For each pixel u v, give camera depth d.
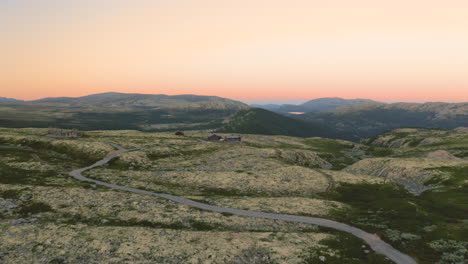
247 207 67.19
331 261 39.28
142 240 42.88
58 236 42.28
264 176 102.81
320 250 42.91
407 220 57.81
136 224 52.81
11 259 34.34
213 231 50.34
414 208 66.56
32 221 49.84
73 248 38.53
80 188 73.69
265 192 86.81
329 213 64.81
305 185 95.06
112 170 104.50
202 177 99.56
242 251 40.50
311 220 59.81
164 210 61.19
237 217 59.31
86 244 40.03
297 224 57.03
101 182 85.94
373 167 135.88
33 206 57.31
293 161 155.62
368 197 84.00
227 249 40.72
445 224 53.69
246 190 88.19
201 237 45.62
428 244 45.16
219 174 103.75
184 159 134.38
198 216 58.41
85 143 141.12
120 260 35.91
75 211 56.53
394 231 51.66
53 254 36.44
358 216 63.09
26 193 64.00
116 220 53.88
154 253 38.41
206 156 143.50
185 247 40.94
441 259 40.19
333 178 105.00
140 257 37.09
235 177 100.31
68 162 112.06
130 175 98.31
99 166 108.88
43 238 41.22
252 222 56.81
